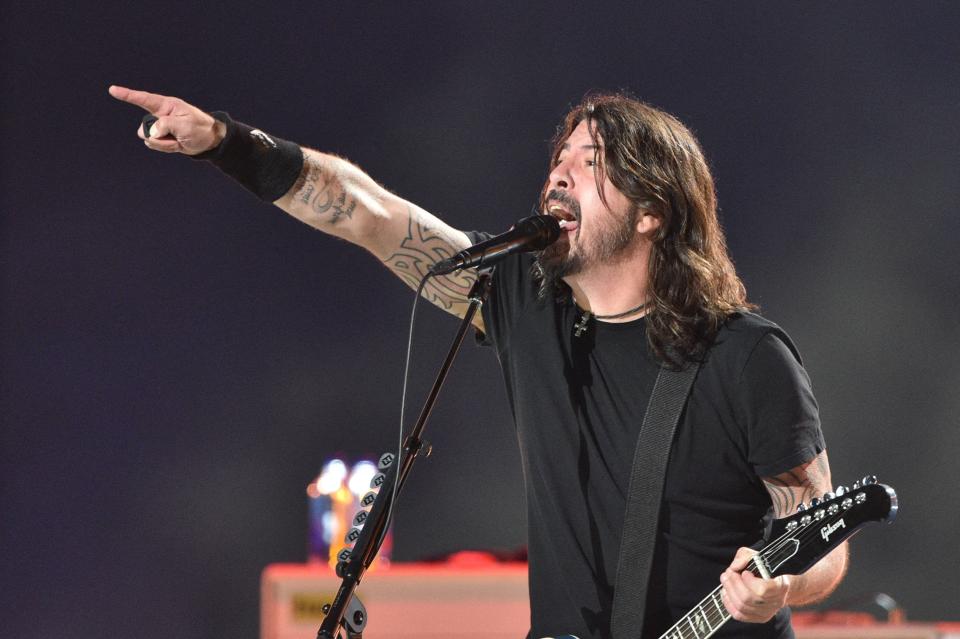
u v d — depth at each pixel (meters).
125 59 21.92
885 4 22.22
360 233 8.80
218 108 22.03
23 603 21.41
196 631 21.62
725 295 8.50
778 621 8.06
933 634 13.75
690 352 8.02
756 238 22.38
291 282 22.23
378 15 22.27
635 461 7.99
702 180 8.77
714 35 22.30
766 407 7.80
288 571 13.77
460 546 22.12
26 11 21.72
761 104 22.31
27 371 21.69
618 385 8.26
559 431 8.34
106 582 21.56
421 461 22.19
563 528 8.21
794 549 7.32
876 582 22.33
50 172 21.83
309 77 22.16
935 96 22.22
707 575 7.96
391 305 22.33
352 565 7.70
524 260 8.96
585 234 8.46
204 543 21.77
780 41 22.30
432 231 9.04
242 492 21.89
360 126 22.22
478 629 13.86
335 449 22.11
